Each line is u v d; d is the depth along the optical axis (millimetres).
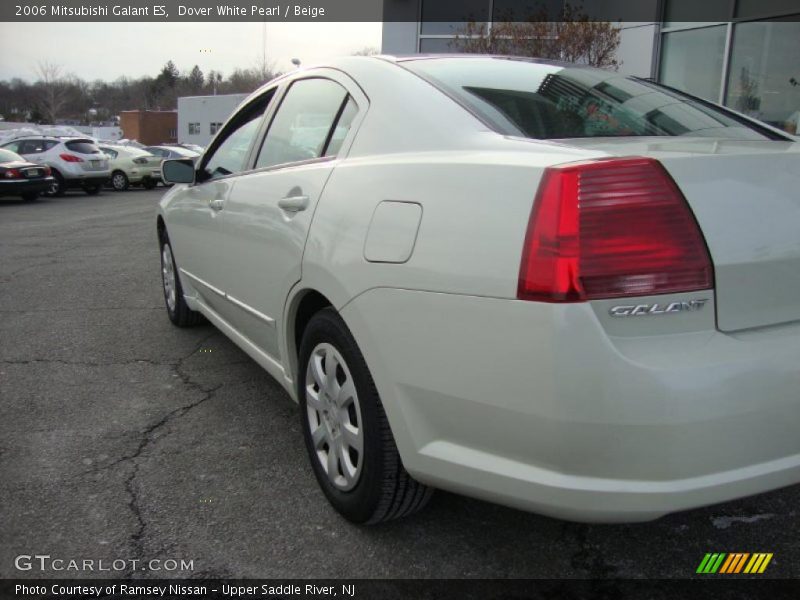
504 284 1718
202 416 3408
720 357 1653
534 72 2678
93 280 6875
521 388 1702
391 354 2008
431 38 11977
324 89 2906
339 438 2404
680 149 1857
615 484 1662
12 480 2748
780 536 2381
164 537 2367
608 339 1620
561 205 1659
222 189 3535
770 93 8336
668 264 1661
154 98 94125
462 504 2598
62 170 19438
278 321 2785
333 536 2379
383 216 2094
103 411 3461
